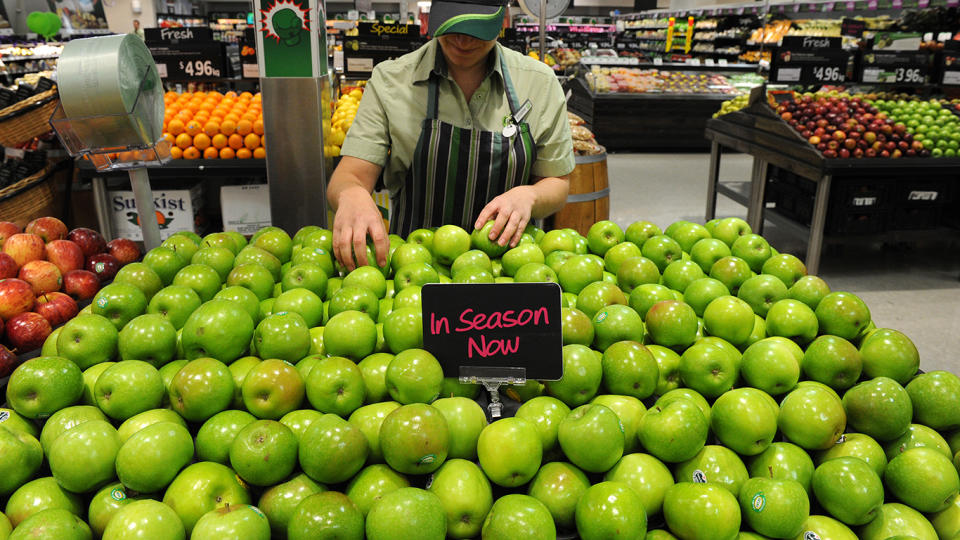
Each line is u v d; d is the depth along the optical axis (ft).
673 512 2.99
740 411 3.25
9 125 12.87
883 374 3.79
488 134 6.34
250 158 12.49
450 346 3.68
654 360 3.66
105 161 6.40
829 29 24.86
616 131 29.86
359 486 3.10
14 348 4.85
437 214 6.70
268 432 3.05
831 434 3.31
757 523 3.01
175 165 12.22
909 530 3.12
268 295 4.61
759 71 31.68
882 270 15.03
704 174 25.38
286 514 2.96
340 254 4.92
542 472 3.23
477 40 5.50
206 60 15.15
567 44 43.78
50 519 2.78
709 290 4.44
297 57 7.68
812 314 4.16
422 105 6.36
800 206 15.21
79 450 2.99
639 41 46.01
